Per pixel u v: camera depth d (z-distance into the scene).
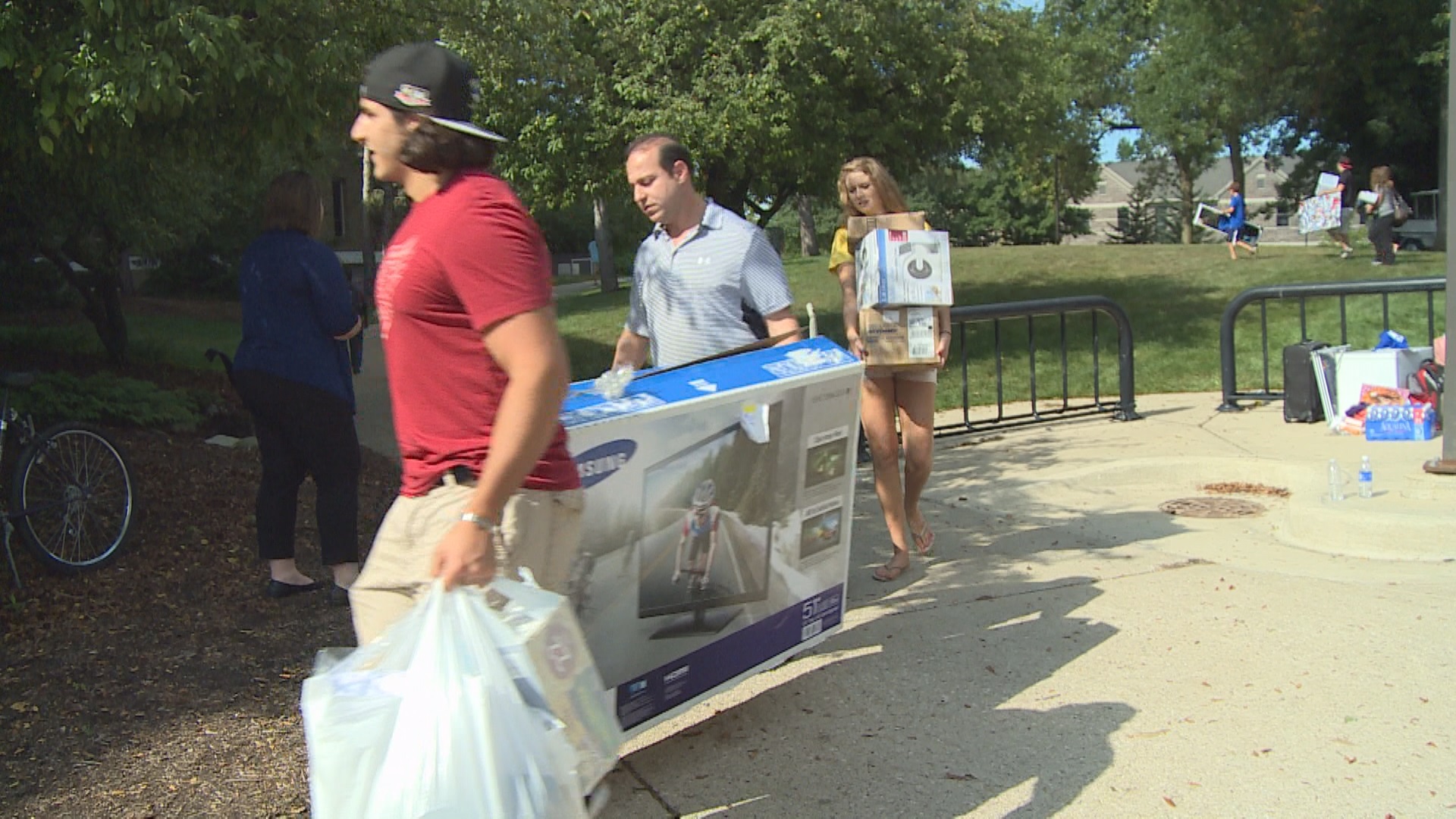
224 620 5.01
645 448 3.28
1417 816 3.21
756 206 20.81
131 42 5.10
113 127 5.82
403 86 2.31
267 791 3.47
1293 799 3.32
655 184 4.16
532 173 15.76
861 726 3.92
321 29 6.06
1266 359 10.34
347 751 2.08
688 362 3.93
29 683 4.25
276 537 5.26
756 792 3.49
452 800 2.06
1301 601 4.95
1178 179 58.25
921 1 15.95
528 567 2.44
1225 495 7.27
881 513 6.87
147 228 13.04
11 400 8.39
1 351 13.35
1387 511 5.77
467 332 2.33
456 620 2.16
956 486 7.57
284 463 5.22
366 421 11.59
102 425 9.01
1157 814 3.27
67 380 9.12
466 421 2.37
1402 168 36.94
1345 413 8.73
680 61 15.66
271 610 5.16
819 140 15.86
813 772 3.60
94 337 15.22
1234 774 3.48
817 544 4.07
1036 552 5.93
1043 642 4.59
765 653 3.95
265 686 4.30
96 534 5.82
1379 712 3.84
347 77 6.23
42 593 5.24
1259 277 19.19
